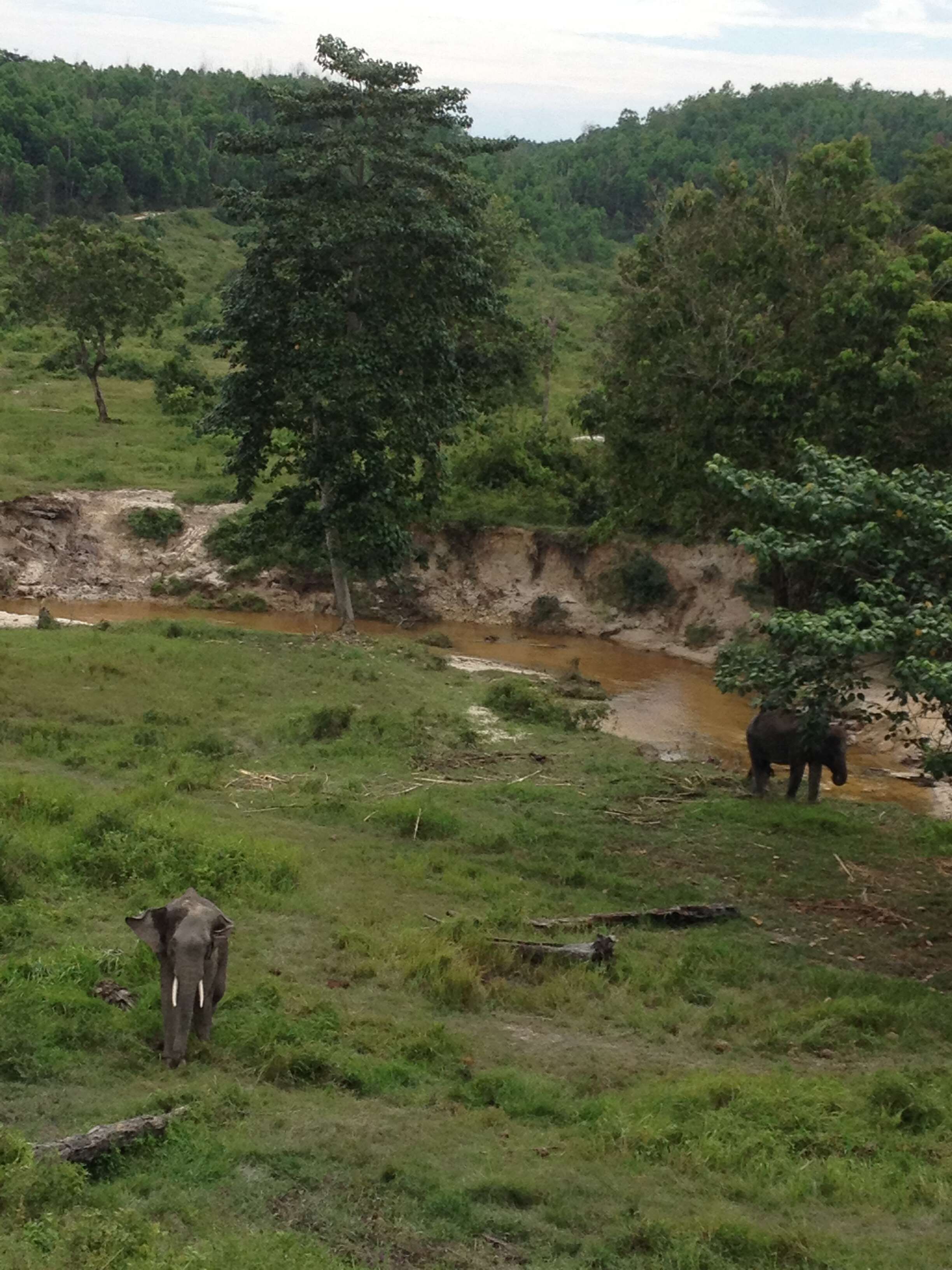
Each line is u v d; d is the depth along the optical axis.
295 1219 7.39
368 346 27.77
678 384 26.41
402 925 13.21
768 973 12.94
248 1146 8.05
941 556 14.34
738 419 25.55
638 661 33.12
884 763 25.12
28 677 23.47
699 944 13.55
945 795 23.02
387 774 19.97
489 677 28.81
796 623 13.47
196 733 21.23
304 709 22.91
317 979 11.58
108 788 17.70
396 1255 7.14
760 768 20.44
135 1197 7.39
